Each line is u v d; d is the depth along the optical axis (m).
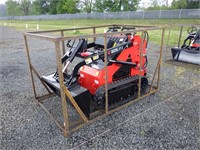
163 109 3.08
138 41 3.24
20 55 7.47
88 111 2.74
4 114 3.03
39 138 2.44
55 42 2.02
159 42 9.30
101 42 3.17
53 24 25.34
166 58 6.32
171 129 2.57
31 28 19.66
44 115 2.98
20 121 2.82
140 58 3.07
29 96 3.67
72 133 2.51
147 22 19.72
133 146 2.26
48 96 3.51
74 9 41.28
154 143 2.30
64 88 2.28
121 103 3.24
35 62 6.30
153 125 2.66
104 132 2.52
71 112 3.02
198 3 24.86
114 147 2.25
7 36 14.02
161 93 3.66
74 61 6.20
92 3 39.75
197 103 3.26
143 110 3.06
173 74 4.73
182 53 5.66
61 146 2.29
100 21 25.45
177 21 17.97
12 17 51.78
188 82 4.19
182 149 2.21
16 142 2.37
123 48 3.03
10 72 5.24
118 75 3.15
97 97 2.83
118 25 3.97
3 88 4.09
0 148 2.27
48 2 48.25
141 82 3.46
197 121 2.74
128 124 2.69
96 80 2.85
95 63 3.10
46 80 2.93
